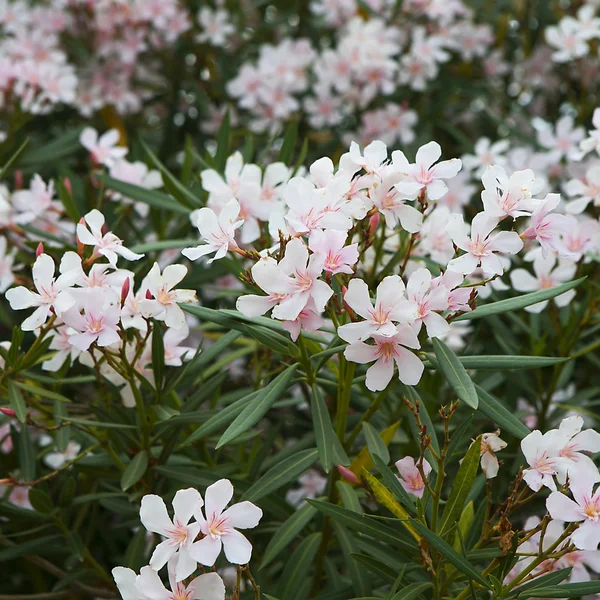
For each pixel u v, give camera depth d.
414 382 0.82
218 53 1.64
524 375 1.10
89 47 1.65
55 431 1.07
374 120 1.45
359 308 0.82
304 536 1.04
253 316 0.82
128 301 0.92
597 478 0.80
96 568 1.05
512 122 1.62
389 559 0.93
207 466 1.02
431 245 1.00
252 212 0.98
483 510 0.89
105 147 1.18
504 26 1.66
